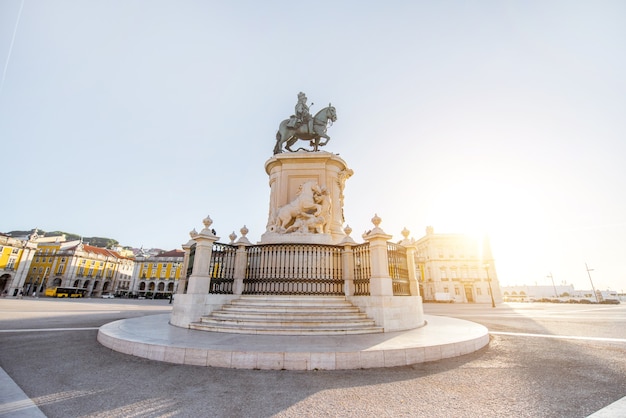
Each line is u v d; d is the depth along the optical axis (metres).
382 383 3.08
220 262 6.86
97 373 3.30
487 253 41.91
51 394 2.71
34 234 45.84
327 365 3.53
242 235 7.52
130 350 4.11
